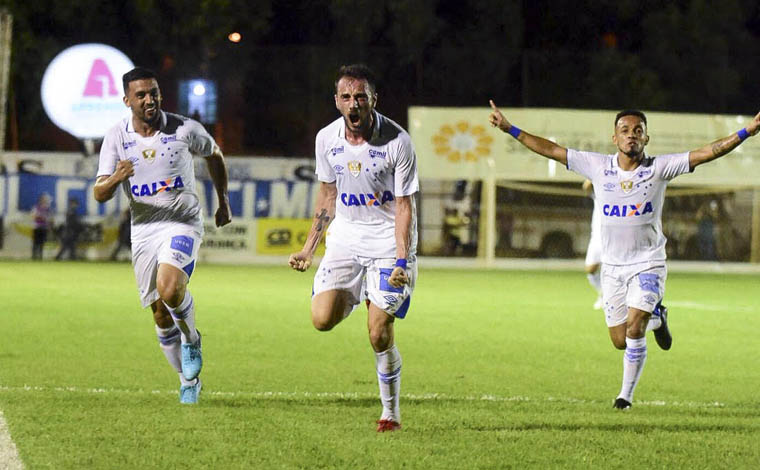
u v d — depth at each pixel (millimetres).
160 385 21891
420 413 18922
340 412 18875
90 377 22797
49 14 84438
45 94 73625
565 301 46719
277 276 59812
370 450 15688
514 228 78125
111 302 41438
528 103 83312
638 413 19484
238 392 21188
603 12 92375
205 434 16656
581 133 71688
